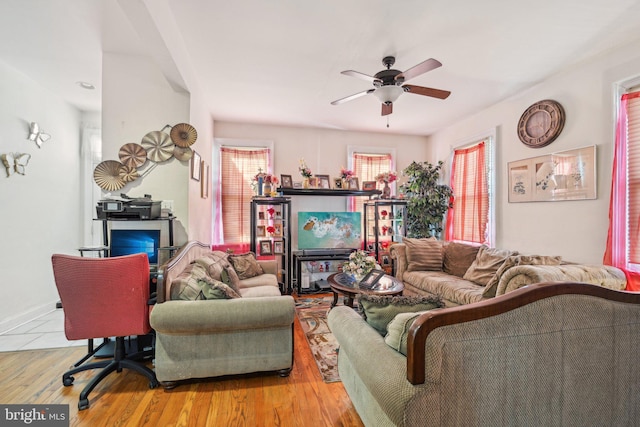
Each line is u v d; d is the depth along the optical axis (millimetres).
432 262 3783
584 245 2854
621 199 2574
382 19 2203
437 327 1026
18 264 3086
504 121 3787
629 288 2422
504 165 3803
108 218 2418
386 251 4688
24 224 3164
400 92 2664
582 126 2877
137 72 2770
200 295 2061
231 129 4715
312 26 2293
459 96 3650
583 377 1196
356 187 4863
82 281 1829
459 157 4676
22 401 1871
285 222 4488
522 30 2342
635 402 1288
